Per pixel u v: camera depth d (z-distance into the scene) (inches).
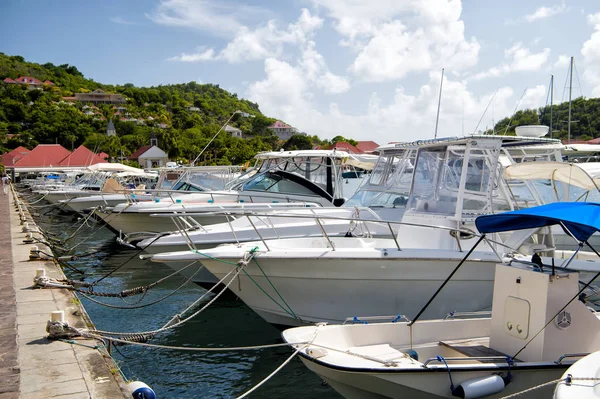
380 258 296.7
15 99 4945.9
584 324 217.2
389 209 419.2
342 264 299.0
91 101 6112.2
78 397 184.1
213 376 284.4
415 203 358.3
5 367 211.6
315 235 431.5
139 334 272.2
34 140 3794.3
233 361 304.5
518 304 220.4
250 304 331.9
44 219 1079.6
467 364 210.8
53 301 321.7
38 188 1310.3
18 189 1739.7
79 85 7037.4
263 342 334.6
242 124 5772.6
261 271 313.6
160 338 342.6
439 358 204.1
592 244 405.1
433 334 250.2
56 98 5570.9
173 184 711.7
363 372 193.9
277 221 455.8
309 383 273.6
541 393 205.0
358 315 309.9
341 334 234.1
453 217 325.7
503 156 438.3
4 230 691.4
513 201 394.0
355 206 448.8
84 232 882.8
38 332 259.0
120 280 515.8
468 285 310.2
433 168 353.7
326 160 588.1
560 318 212.1
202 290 471.8
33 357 223.5
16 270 423.5
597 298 318.3
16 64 6766.7
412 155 425.4
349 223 431.2
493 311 232.7
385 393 199.9
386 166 456.1
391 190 432.5
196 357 310.8
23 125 4303.6
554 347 212.2
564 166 346.0
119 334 265.1
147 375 285.9
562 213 200.7
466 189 330.3
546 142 350.0
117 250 687.7
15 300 323.9
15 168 1937.7
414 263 300.5
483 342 249.9
